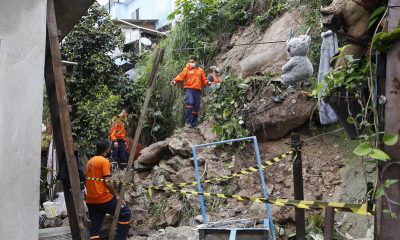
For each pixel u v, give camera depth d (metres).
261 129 8.04
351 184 6.48
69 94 12.62
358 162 6.71
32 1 3.62
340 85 2.67
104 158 6.58
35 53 3.59
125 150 10.79
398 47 2.06
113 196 6.52
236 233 4.05
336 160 7.04
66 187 4.34
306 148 7.48
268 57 9.79
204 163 7.99
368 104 2.34
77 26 12.59
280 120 7.80
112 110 11.58
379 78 2.21
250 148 8.02
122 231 6.53
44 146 10.50
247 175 7.45
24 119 3.48
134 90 12.34
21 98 3.49
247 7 12.20
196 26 12.10
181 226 7.06
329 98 2.82
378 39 2.07
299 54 7.61
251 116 8.16
